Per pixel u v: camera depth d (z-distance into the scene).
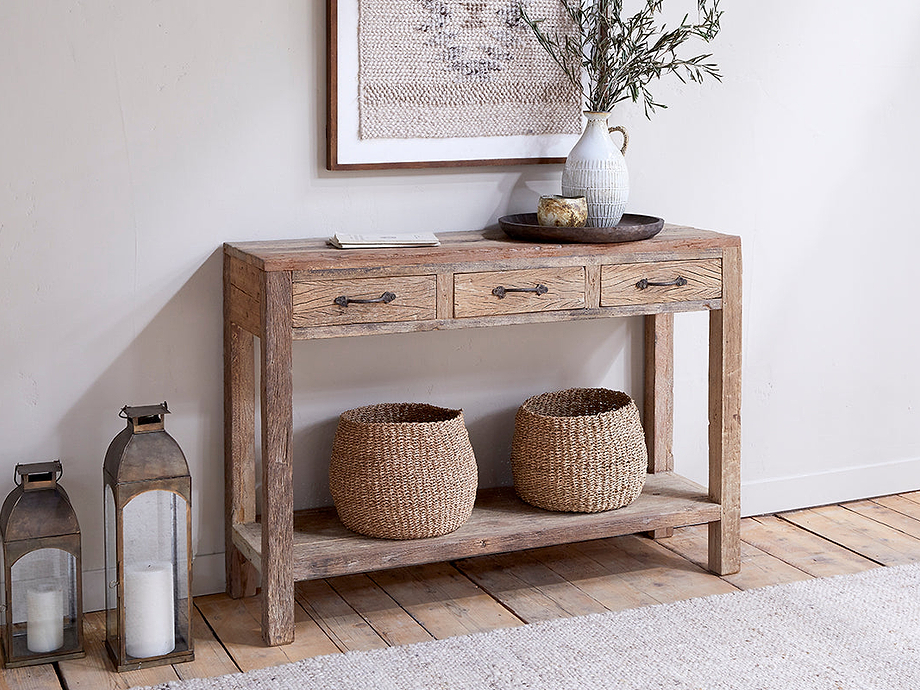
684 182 3.28
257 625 2.70
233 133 2.76
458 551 2.71
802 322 3.50
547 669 2.45
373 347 3.00
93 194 2.65
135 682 2.41
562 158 3.09
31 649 2.50
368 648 2.57
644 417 3.32
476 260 2.63
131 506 2.45
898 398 3.69
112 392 2.74
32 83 2.55
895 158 3.54
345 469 2.72
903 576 2.96
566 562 3.12
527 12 2.98
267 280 2.45
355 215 2.92
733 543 3.00
